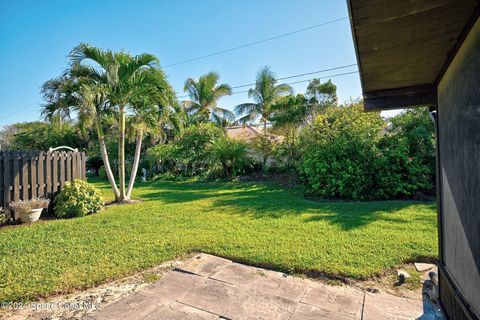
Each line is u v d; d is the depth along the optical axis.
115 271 3.04
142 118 7.68
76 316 2.26
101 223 5.16
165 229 4.63
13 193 5.57
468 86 1.66
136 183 13.04
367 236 4.02
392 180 7.48
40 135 19.14
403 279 2.80
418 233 4.12
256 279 2.89
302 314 2.25
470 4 1.33
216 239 4.04
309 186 8.87
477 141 1.55
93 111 6.67
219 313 2.28
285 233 4.26
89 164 18.50
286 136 13.23
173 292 2.64
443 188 2.38
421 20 1.46
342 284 2.76
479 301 1.54
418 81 2.48
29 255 3.49
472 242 1.65
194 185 11.74
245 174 13.85
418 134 7.91
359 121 8.35
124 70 7.14
